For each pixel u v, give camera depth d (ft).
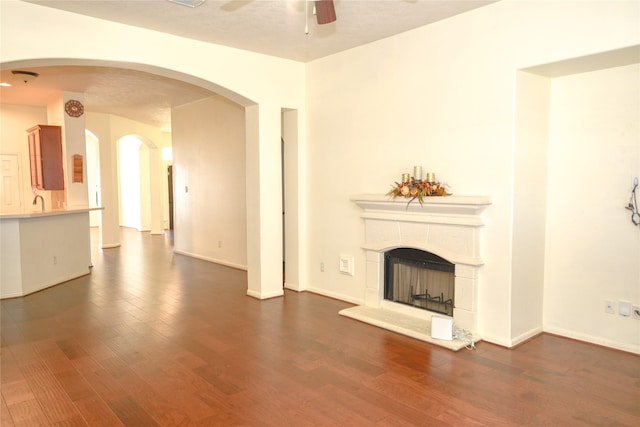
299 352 11.81
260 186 16.84
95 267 23.80
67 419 8.57
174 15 12.47
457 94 12.78
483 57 12.13
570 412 8.71
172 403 9.16
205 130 25.34
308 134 17.81
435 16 12.73
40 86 21.59
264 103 16.66
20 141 27.22
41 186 23.61
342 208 16.65
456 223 12.62
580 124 12.19
